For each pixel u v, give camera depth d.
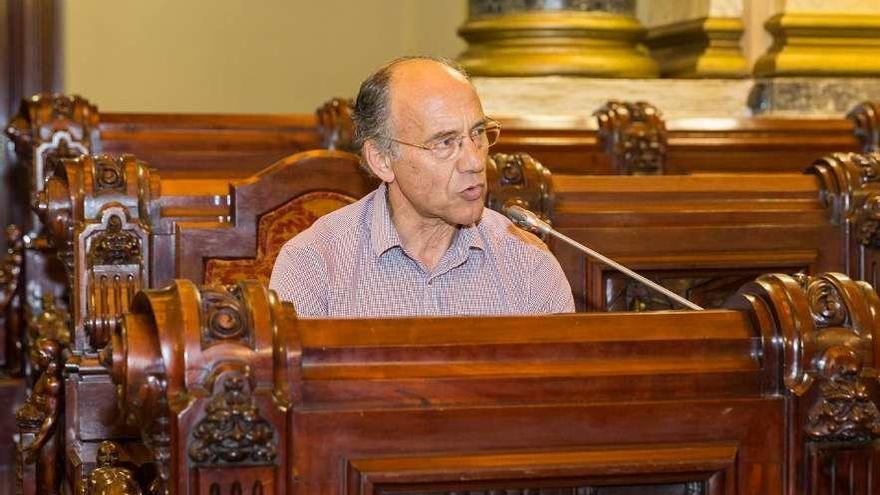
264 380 3.25
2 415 8.31
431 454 3.35
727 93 10.23
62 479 6.41
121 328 3.33
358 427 3.31
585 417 3.45
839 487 3.56
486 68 10.00
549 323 3.54
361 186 6.04
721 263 6.14
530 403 3.43
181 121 8.20
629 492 3.55
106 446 4.74
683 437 3.51
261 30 11.74
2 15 10.95
